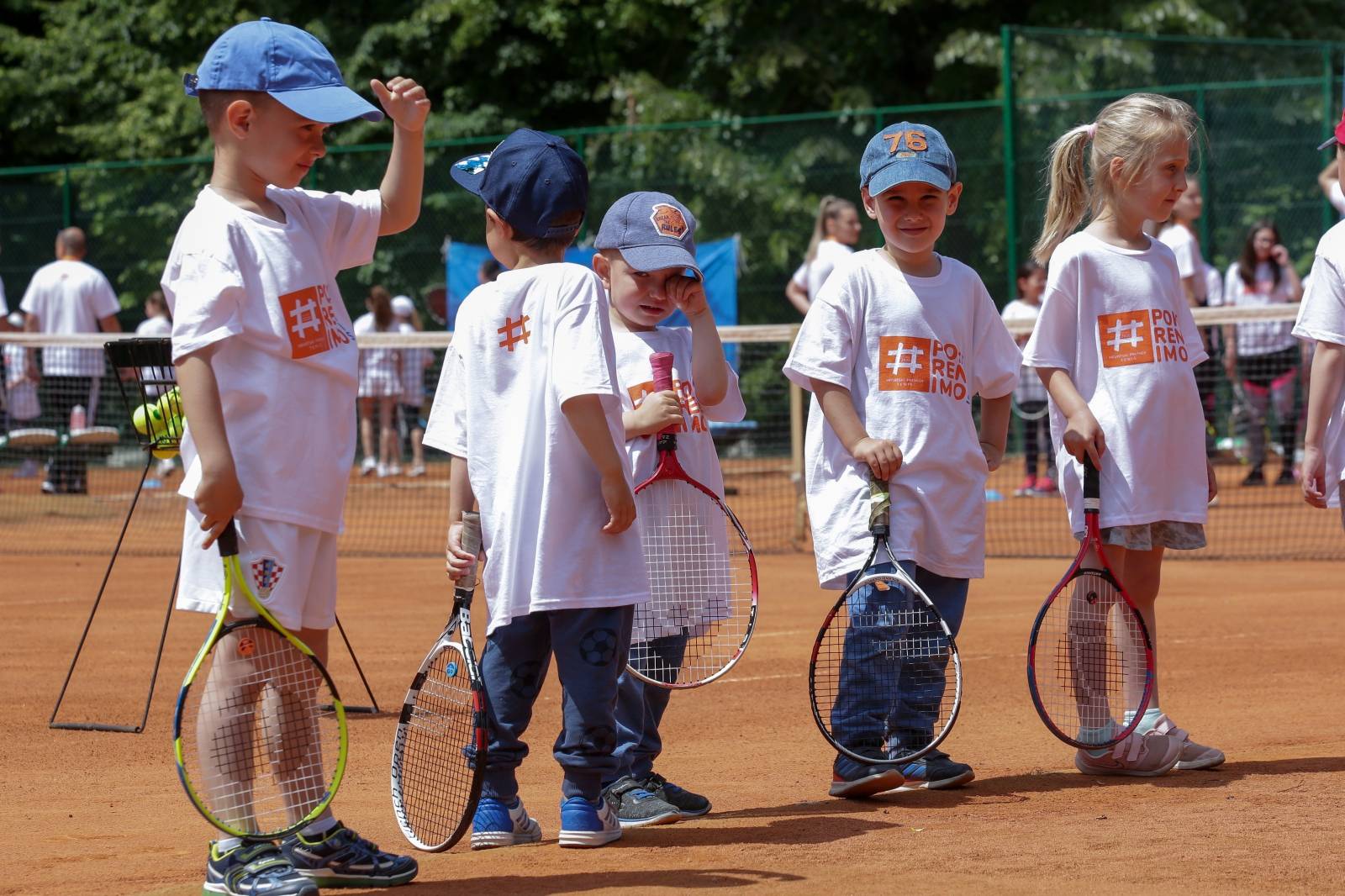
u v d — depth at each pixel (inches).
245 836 193.0
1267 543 657.6
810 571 593.9
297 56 208.7
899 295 266.7
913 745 263.3
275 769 206.1
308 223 215.8
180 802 271.6
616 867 212.2
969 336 272.5
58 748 316.5
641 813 241.6
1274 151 1011.3
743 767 292.8
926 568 261.6
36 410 893.8
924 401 262.7
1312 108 1011.3
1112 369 276.1
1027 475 838.5
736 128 1089.4
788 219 1059.9
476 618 487.5
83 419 898.1
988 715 335.9
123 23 1407.5
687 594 260.7
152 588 570.6
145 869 222.8
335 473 210.4
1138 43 1029.2
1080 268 277.9
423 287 1133.1
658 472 257.4
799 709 349.4
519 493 226.2
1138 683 273.3
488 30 1343.5
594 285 228.1
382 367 980.6
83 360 887.1
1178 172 278.7
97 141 1362.0
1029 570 584.1
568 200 233.8
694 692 370.3
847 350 264.5
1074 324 279.9
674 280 262.8
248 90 206.2
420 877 210.8
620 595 225.3
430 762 242.4
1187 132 278.7
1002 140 1004.6
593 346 222.1
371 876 204.7
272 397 204.2
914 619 259.1
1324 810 237.8
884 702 258.2
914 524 258.5
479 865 217.2
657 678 260.7
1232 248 1007.6
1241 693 352.2
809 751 306.2
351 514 845.2
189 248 202.5
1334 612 470.9
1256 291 813.9
